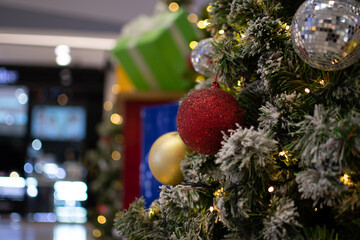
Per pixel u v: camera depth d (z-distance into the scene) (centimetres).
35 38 505
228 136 59
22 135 619
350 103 55
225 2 67
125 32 188
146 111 150
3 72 617
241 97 67
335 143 50
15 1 479
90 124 636
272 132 59
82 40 509
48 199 606
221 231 68
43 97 631
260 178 57
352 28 50
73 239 405
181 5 192
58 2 475
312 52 52
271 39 60
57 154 627
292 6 66
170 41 166
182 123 61
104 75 639
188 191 63
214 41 67
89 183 605
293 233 55
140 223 70
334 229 60
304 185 52
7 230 467
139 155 193
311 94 57
